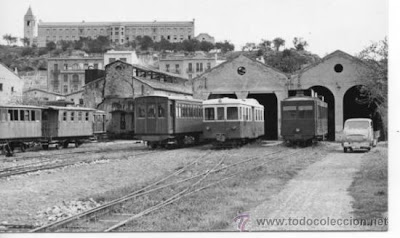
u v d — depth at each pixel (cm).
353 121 2945
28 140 3222
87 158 2677
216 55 7231
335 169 2036
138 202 1327
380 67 2952
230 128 3177
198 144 3841
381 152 2745
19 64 8800
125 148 3522
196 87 4197
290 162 2297
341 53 3881
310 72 3962
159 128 3222
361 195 1407
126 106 5197
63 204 1355
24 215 1231
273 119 5172
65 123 3550
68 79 7669
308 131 3272
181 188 1574
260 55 7575
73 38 8112
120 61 5322
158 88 5256
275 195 1445
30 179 1855
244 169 2033
